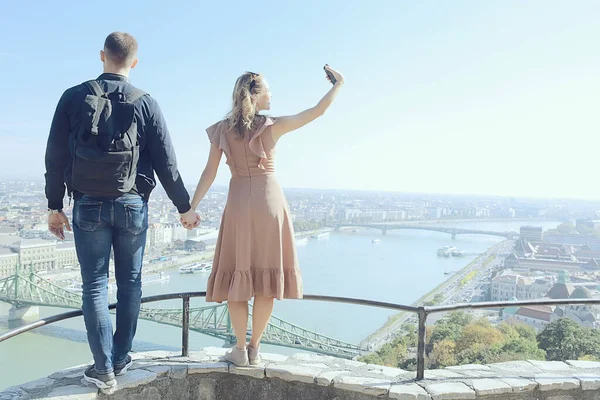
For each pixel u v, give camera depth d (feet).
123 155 6.04
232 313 7.41
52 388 6.59
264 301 7.39
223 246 7.30
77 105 6.07
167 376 7.29
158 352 8.26
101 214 6.23
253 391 7.63
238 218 7.15
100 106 6.01
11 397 6.29
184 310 7.96
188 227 7.25
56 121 6.10
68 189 6.43
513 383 7.43
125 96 6.30
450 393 7.08
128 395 6.89
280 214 7.23
